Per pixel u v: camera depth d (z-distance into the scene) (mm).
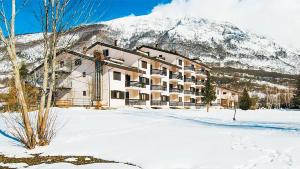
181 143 14086
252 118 38938
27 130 13266
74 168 10039
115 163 10641
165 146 13344
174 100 70625
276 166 9641
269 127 23516
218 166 9883
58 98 49062
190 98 78188
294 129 21781
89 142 14602
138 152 12180
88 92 47500
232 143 14102
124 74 51812
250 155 11352
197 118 33469
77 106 42812
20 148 13492
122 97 51125
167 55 70625
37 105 17297
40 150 13109
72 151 12680
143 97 58094
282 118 39812
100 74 48094
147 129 19688
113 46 54094
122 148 13047
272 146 13188
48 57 14203
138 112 37438
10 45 12789
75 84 48594
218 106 92125
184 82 75375
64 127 19297
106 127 20125
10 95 23344
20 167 10422
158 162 10602
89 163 10734
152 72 60906
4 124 19328
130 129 19531
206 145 13562
